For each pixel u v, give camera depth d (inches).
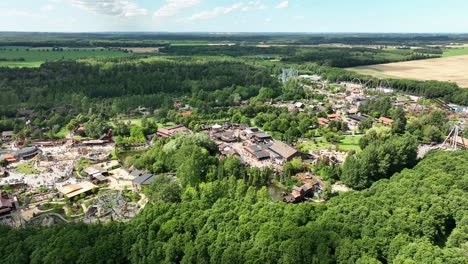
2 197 6461.6
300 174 7746.1
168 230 4483.3
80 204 6392.7
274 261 3998.5
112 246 4220.0
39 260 3954.2
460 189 5442.9
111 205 6274.6
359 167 7076.8
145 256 4183.1
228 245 4197.8
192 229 4530.0
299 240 4124.0
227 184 6136.8
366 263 3791.8
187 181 6584.6
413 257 3848.4
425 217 4680.1
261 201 5221.5
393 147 7293.3
